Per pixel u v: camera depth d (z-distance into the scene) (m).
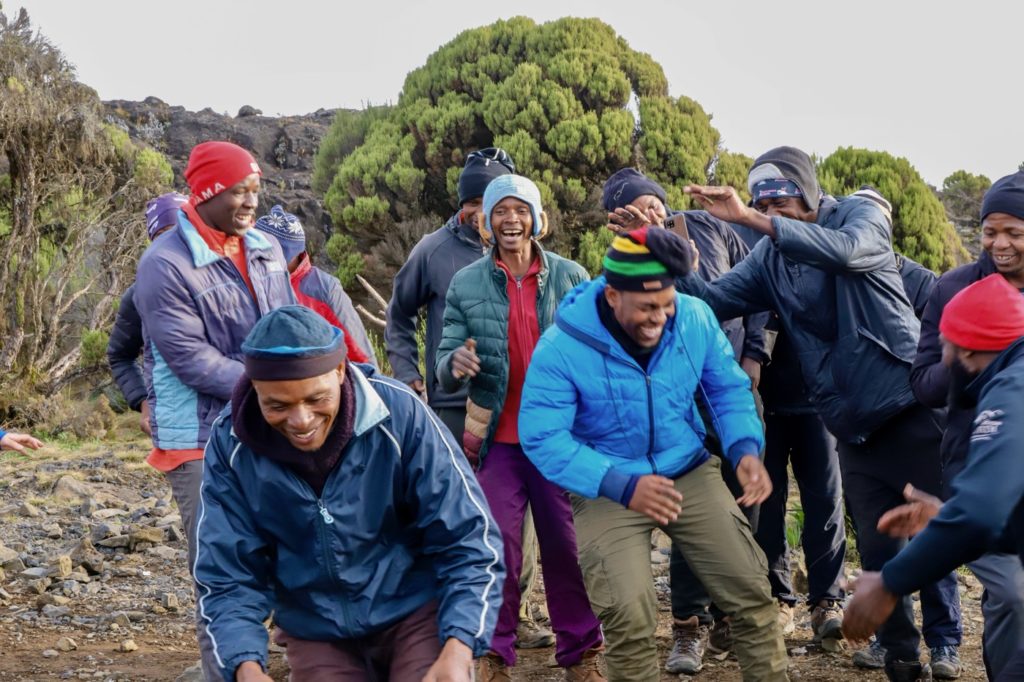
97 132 17.61
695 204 15.76
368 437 3.15
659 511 3.87
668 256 3.76
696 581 5.24
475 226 5.57
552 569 4.90
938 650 5.02
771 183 4.81
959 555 2.87
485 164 5.50
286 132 24.09
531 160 15.93
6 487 9.88
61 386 16.02
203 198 4.48
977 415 2.99
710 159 16.58
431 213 16.52
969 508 2.83
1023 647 3.25
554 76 16.48
